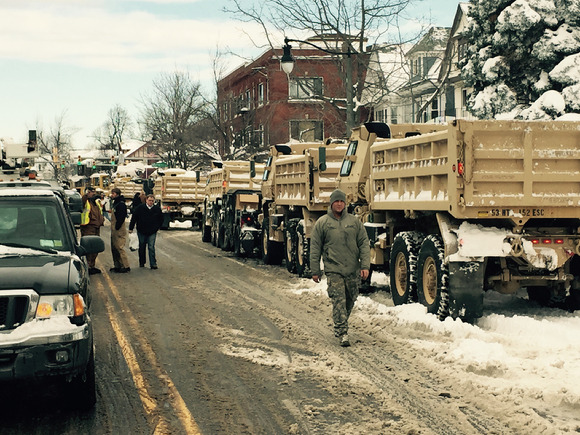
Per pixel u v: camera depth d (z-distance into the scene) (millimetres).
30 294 5805
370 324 10094
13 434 5844
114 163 60344
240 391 7012
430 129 13148
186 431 5867
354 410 6367
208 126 48406
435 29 33469
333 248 9047
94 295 13586
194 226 38156
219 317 11039
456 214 9281
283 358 8336
